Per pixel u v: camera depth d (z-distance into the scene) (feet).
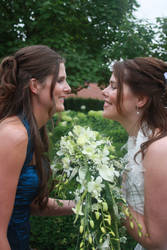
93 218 3.93
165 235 3.82
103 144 4.45
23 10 15.35
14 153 3.85
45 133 5.52
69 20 15.57
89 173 3.92
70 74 14.78
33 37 14.97
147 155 4.04
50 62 4.44
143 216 4.30
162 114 4.49
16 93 4.37
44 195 4.77
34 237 8.48
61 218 8.46
